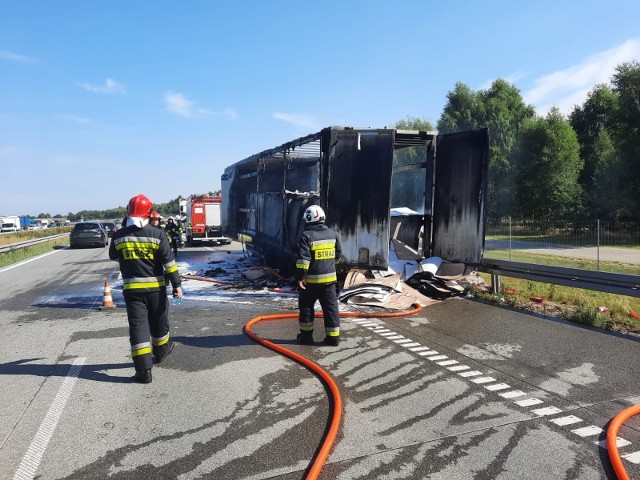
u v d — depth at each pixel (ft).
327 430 11.83
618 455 10.52
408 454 10.71
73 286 35.42
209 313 25.27
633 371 16.16
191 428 11.96
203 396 13.98
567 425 12.19
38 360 17.38
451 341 19.76
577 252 60.85
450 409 13.12
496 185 127.13
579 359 17.42
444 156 31.45
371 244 29.50
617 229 65.57
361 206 29.58
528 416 12.69
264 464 10.27
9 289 34.37
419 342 19.63
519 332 21.13
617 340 19.81
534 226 75.87
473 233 29.81
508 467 10.21
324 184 30.25
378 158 29.25
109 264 50.65
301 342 19.57
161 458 10.53
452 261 30.91
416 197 61.93
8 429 11.93
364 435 11.59
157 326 16.62
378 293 27.04
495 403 13.53
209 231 74.08
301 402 13.55
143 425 12.12
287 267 36.65
